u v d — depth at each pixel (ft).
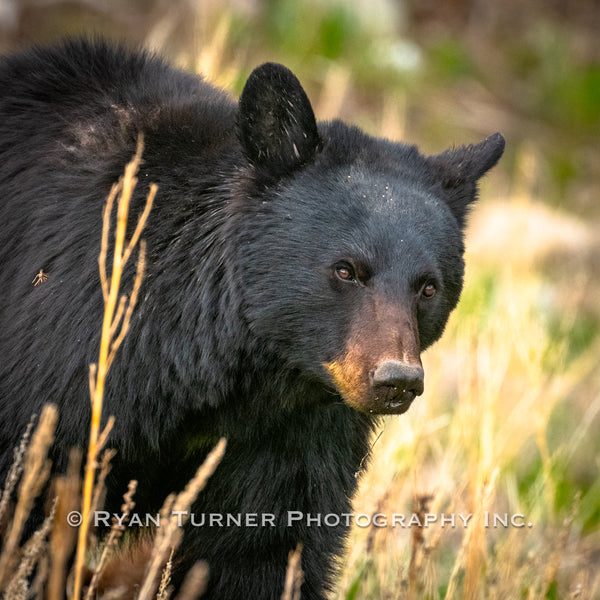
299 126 23.35
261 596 25.36
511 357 41.14
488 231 65.21
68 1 65.36
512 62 90.07
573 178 80.38
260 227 23.00
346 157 23.88
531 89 88.07
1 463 22.88
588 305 60.44
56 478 22.79
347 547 28.71
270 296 22.79
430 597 28.63
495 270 58.90
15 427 22.90
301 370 23.25
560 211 73.87
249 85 22.89
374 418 26.14
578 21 99.30
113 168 23.72
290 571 21.86
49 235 23.80
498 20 93.81
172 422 23.61
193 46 61.26
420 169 24.81
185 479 25.25
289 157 23.45
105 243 19.71
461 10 93.45
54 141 24.91
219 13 68.23
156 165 23.68
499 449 32.37
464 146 26.63
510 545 30.04
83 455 22.97
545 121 85.92
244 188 23.36
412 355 21.38
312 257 22.58
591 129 86.69
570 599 28.99
